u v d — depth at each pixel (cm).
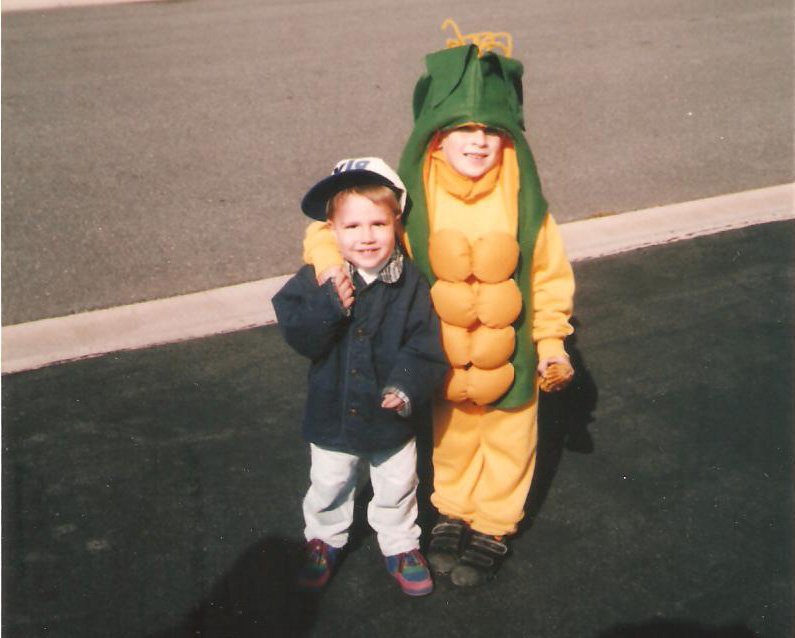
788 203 546
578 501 329
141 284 470
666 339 420
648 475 340
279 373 397
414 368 259
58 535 315
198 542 313
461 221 269
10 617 285
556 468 343
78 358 406
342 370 264
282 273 480
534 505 327
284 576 300
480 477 301
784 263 480
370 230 250
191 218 544
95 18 1048
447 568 299
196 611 288
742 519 320
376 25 988
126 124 704
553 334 274
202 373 397
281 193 577
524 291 271
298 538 315
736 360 405
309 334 255
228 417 371
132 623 284
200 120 709
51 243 515
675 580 296
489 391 272
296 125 693
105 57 888
